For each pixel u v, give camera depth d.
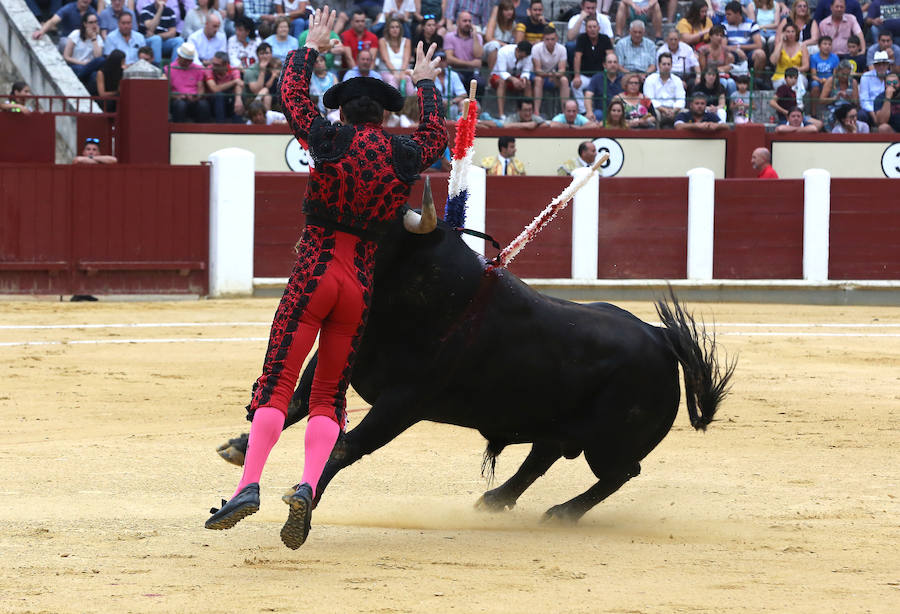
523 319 13.02
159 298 46.84
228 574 10.99
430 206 11.73
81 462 17.86
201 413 23.28
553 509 14.14
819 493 16.28
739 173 51.62
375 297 12.48
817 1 58.47
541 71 51.94
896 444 20.44
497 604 10.05
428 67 12.84
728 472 17.88
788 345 35.59
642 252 49.75
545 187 48.75
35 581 10.62
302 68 12.05
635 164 51.50
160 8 53.00
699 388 14.16
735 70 54.28
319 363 11.76
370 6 55.12
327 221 11.62
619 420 13.53
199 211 47.00
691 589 10.73
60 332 36.00
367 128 11.85
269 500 15.27
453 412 13.19
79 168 45.97
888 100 54.12
